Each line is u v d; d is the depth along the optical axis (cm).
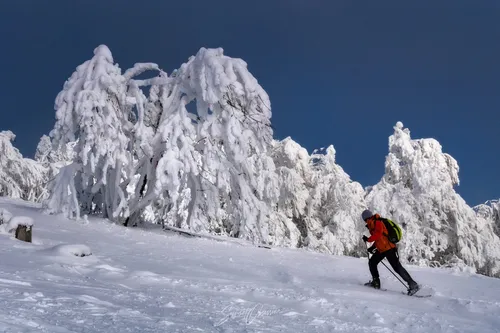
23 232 865
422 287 699
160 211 1805
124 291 466
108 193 1684
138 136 1636
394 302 605
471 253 2844
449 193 2911
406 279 669
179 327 305
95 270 617
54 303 329
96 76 1608
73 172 1577
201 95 1642
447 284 814
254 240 1630
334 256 1255
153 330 283
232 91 1623
